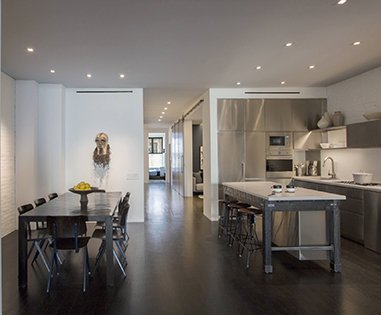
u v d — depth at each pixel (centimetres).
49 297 331
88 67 532
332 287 350
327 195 406
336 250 399
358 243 525
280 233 486
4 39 404
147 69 548
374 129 511
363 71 587
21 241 358
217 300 321
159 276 386
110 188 700
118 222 461
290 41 425
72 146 693
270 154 730
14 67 531
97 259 411
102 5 318
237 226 560
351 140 568
